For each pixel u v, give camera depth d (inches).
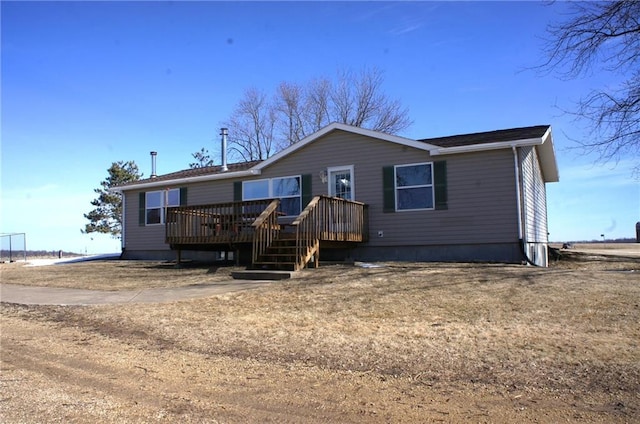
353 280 409.1
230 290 399.2
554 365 198.2
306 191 659.4
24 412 168.1
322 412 162.6
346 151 634.8
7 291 477.4
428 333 253.6
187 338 270.2
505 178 543.5
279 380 197.3
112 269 628.1
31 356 245.4
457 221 563.8
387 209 602.2
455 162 569.3
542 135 540.1
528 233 577.9
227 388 189.5
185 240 593.3
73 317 339.9
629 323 251.8
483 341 234.2
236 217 564.1
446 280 389.4
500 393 173.8
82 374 212.2
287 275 443.2
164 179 816.3
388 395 176.2
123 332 292.0
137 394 184.7
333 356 227.0
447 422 151.7
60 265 754.2
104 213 1599.4
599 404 161.6
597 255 856.3
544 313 280.4
